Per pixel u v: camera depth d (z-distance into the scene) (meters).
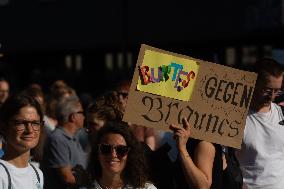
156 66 9.84
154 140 13.89
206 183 9.70
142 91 9.82
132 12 49.28
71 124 13.80
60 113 13.82
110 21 50.62
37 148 10.82
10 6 56.53
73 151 13.48
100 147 8.93
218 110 10.08
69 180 13.15
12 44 56.38
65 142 13.40
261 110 11.66
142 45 9.77
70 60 56.12
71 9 53.09
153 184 9.62
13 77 55.84
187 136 9.91
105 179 9.02
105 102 11.85
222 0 43.59
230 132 10.14
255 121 11.63
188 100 9.97
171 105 9.91
